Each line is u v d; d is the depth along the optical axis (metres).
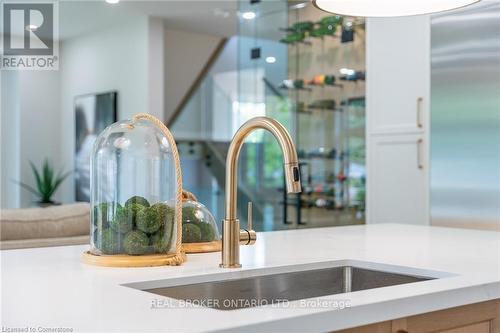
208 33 8.11
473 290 1.31
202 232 1.82
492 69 3.68
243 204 5.38
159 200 1.59
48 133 8.71
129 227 1.55
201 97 8.62
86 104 8.14
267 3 5.25
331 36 4.85
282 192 5.10
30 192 8.55
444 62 3.96
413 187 4.27
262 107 5.30
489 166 3.70
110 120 7.64
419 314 1.22
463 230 2.48
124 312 1.04
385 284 1.61
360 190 4.69
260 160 5.25
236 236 1.54
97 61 7.97
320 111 4.93
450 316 1.29
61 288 1.25
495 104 3.67
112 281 1.33
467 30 3.82
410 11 1.92
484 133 3.72
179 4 6.46
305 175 5.03
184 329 0.93
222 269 1.50
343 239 2.16
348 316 1.08
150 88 7.06
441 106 3.98
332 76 4.85
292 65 5.10
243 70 5.43
